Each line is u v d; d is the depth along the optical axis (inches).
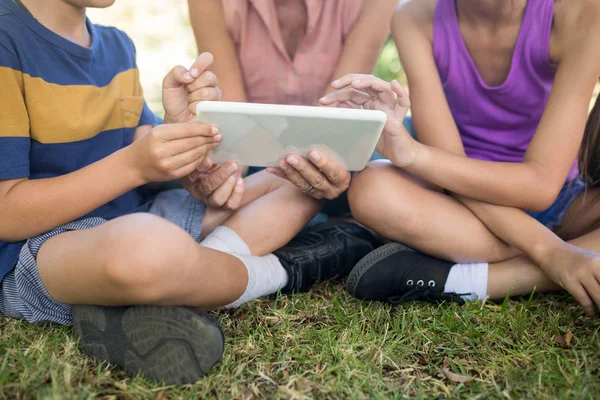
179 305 44.2
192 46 147.3
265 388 42.2
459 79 61.9
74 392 40.3
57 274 44.8
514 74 59.8
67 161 54.0
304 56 68.6
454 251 56.6
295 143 50.3
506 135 63.9
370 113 46.7
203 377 42.5
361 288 54.7
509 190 54.7
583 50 54.6
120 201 59.1
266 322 50.7
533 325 51.4
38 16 51.9
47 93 51.4
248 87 71.2
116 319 43.3
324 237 60.2
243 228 57.1
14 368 43.1
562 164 54.6
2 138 47.6
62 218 48.1
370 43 68.4
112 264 40.3
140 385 41.6
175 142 46.4
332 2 67.5
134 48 64.2
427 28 62.4
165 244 41.1
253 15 68.1
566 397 40.8
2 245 49.6
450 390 42.7
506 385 42.8
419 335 49.4
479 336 49.1
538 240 54.3
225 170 54.1
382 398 40.8
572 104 54.5
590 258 50.9
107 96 57.8
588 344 47.6
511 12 57.8
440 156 55.9
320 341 48.1
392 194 55.3
